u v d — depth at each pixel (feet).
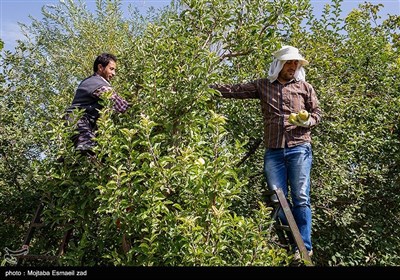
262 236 13.67
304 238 15.10
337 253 19.77
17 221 20.08
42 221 16.01
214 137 12.84
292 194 15.42
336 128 19.30
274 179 15.58
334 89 19.61
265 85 15.90
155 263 12.78
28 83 21.30
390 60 23.94
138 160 12.63
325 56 20.57
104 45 29.14
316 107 15.79
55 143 14.75
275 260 12.91
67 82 27.48
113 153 12.95
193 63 14.39
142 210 12.37
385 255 20.83
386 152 22.02
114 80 17.94
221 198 12.56
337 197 20.16
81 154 14.33
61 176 14.05
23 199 19.56
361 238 19.98
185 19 16.10
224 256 13.62
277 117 15.57
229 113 18.35
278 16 16.31
